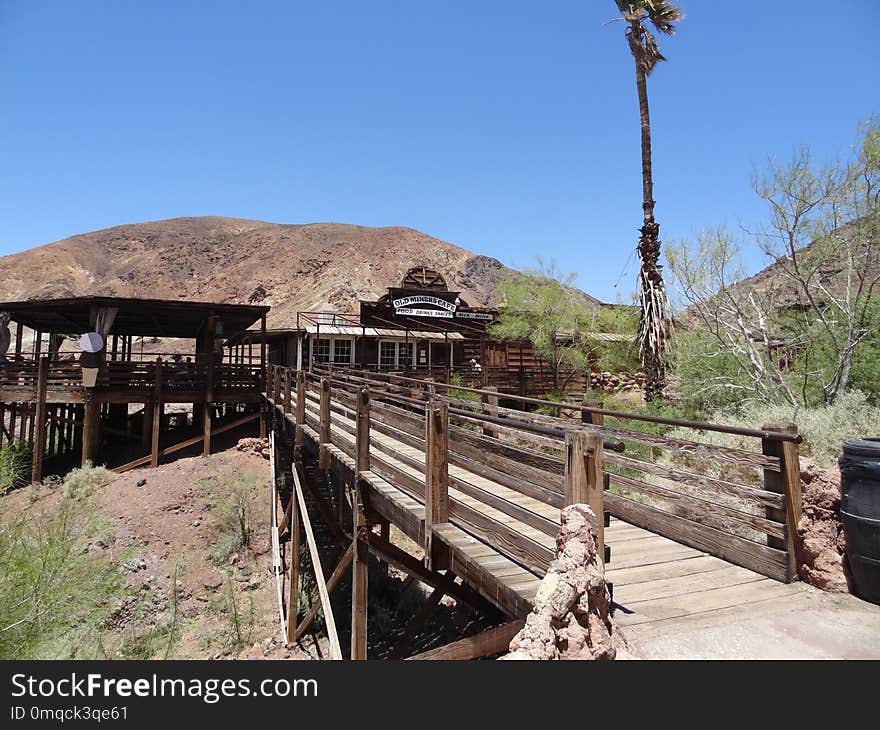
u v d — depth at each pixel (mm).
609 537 5023
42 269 103562
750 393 11984
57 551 5359
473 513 4227
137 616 9906
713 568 4156
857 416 8188
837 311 10727
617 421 13727
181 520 13367
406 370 23281
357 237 122938
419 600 11422
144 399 17594
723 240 11961
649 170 15664
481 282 114750
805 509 3918
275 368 16781
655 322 14984
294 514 10578
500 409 7207
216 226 142500
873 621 3189
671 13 15578
